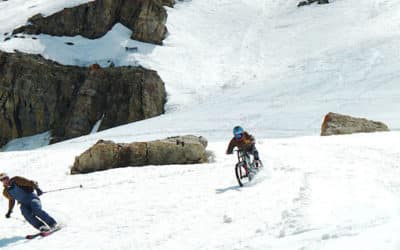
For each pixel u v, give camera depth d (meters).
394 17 73.56
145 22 72.50
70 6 75.00
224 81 65.19
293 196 10.48
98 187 15.38
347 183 11.35
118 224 10.20
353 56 61.59
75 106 61.56
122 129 48.53
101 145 19.83
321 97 49.59
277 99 51.91
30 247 9.13
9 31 73.38
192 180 14.92
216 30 80.19
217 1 90.44
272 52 71.62
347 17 77.62
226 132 42.44
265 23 82.62
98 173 18.16
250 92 57.59
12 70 62.84
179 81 64.94
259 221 8.62
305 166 15.30
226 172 15.93
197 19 83.19
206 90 63.22
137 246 8.33
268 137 39.12
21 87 62.50
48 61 65.81
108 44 70.88
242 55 72.12
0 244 9.73
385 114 39.69
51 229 10.20
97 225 10.34
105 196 13.62
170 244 8.07
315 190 10.79
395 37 64.88
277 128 41.50
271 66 67.44
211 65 69.50
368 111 41.69
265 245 6.48
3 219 11.92
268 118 45.00
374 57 59.59
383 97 45.28
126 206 11.96
